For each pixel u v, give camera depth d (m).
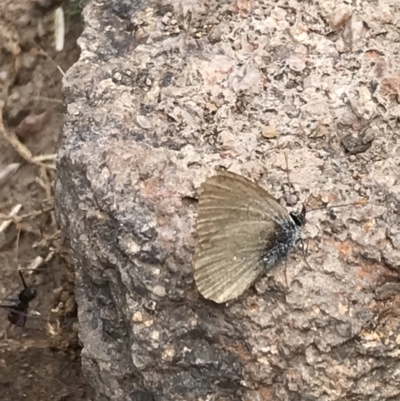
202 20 0.08
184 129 0.08
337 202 0.07
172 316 0.07
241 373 0.07
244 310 0.07
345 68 0.08
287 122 0.08
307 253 0.07
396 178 0.07
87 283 0.08
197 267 0.06
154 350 0.07
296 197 0.07
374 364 0.07
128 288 0.07
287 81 0.08
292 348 0.07
